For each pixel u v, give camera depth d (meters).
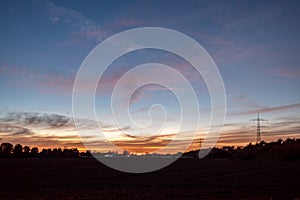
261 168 70.50
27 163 96.25
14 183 36.94
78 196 26.30
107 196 26.45
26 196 26.11
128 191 30.03
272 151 143.62
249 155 154.62
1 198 24.94
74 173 54.00
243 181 40.75
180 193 28.94
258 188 32.97
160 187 33.66
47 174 51.81
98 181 39.97
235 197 26.52
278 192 29.70
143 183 37.62
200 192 29.69
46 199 24.44
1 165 83.00
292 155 125.44
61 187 33.03
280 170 63.03
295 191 30.52
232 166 80.56
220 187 33.88
